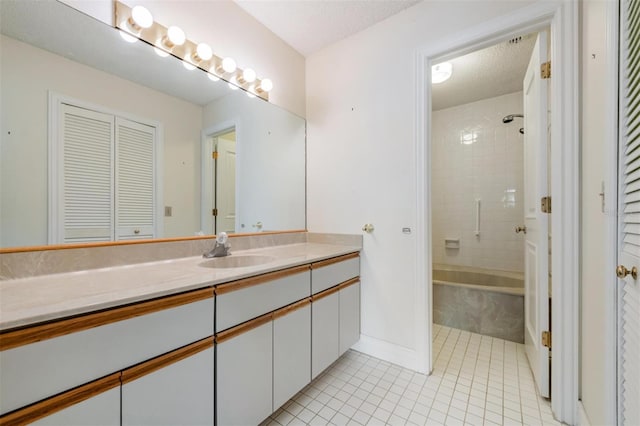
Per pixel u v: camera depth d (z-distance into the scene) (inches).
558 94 50.6
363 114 76.2
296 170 85.7
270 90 76.7
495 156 116.1
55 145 41.6
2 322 22.9
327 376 65.3
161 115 55.1
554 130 51.6
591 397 43.9
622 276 31.1
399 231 69.8
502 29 56.2
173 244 55.9
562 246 50.5
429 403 55.7
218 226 65.6
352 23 73.5
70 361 26.4
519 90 109.3
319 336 59.9
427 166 66.3
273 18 71.9
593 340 43.2
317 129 86.4
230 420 41.0
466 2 60.4
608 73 36.8
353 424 50.3
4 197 37.1
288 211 83.0
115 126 48.5
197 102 61.1
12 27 38.2
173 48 55.0
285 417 52.1
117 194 48.5
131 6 49.3
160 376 32.9
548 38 55.7
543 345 56.1
